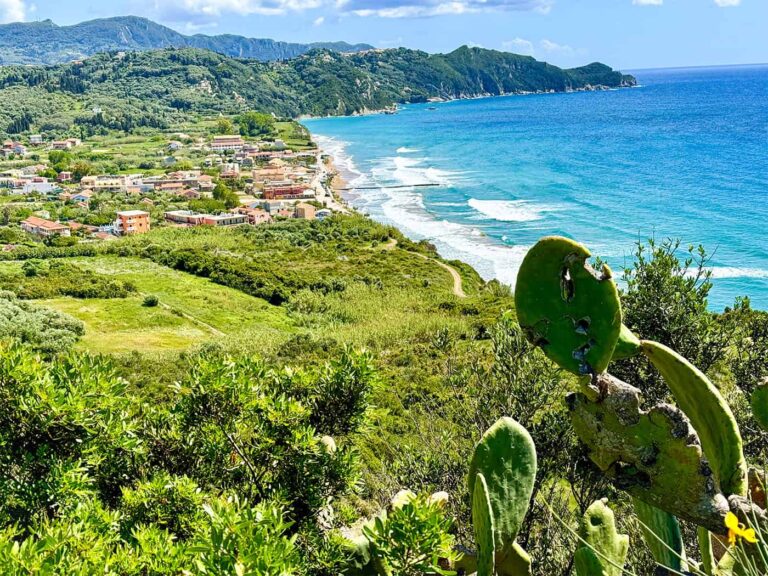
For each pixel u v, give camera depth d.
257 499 4.64
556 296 2.70
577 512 4.68
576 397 2.82
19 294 49.78
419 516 3.16
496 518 2.92
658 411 2.64
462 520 5.12
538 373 5.61
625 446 2.71
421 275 55.12
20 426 4.48
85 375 4.93
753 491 2.84
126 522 4.30
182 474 4.97
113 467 4.85
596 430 2.76
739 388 6.06
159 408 5.51
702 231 51.19
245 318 48.31
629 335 2.73
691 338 6.41
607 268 2.60
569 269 2.65
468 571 3.38
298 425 4.70
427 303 46.22
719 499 2.60
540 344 2.76
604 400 2.72
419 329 35.16
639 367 6.09
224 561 2.66
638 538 4.01
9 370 4.48
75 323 43.34
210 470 4.86
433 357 21.70
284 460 4.58
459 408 6.44
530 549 4.54
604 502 2.95
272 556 2.70
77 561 3.26
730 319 6.68
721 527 2.58
